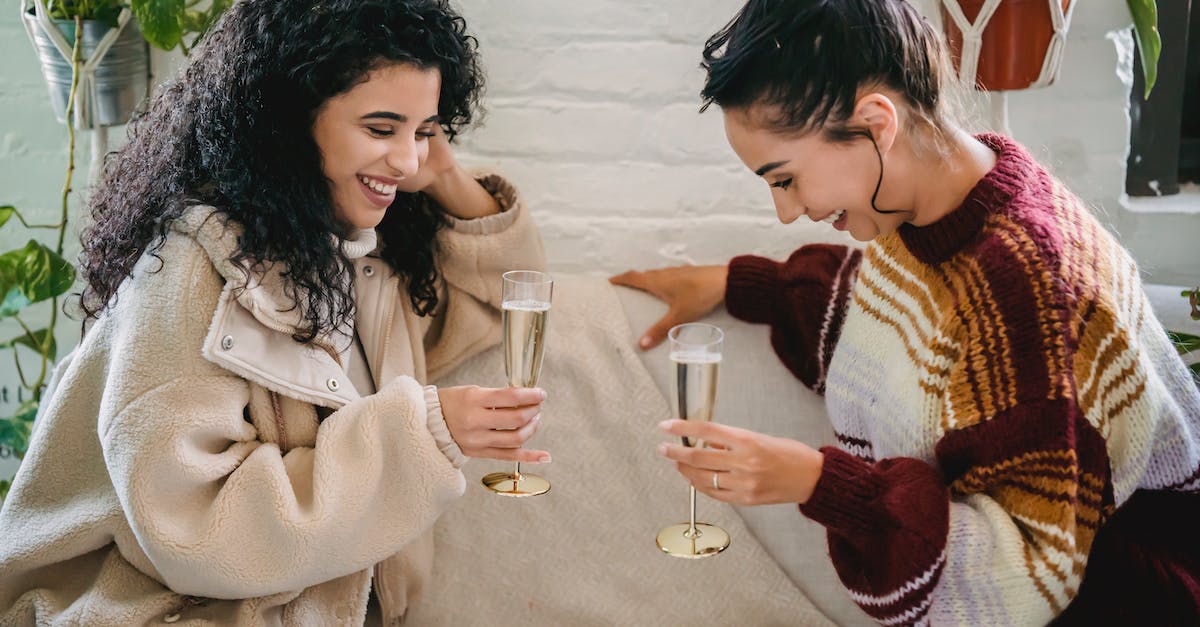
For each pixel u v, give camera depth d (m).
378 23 1.24
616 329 1.67
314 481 1.26
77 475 1.35
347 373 1.46
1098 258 1.21
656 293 1.70
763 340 1.64
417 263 1.52
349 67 1.23
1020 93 1.86
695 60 1.86
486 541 1.57
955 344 1.24
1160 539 1.28
